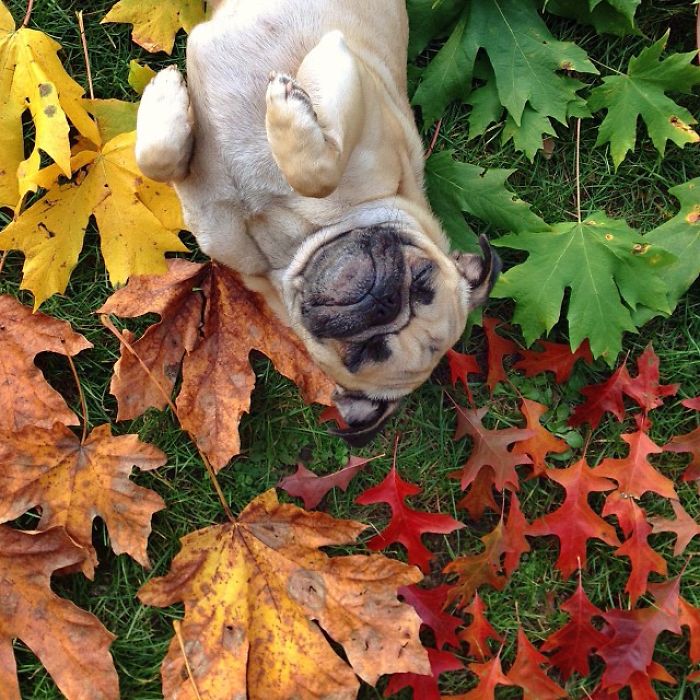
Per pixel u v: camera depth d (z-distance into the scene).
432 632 1.06
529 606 1.07
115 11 1.01
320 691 0.97
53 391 1.01
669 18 1.09
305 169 0.83
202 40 0.89
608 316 1.01
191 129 0.89
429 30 1.06
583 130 1.10
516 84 1.04
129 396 1.01
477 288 0.92
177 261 1.02
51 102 0.94
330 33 0.86
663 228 1.04
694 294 1.09
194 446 1.07
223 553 1.00
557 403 1.09
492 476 1.06
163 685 0.97
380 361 0.87
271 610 0.99
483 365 1.10
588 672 1.03
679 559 1.07
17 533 0.98
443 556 1.09
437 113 1.07
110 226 0.99
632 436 1.04
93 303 1.08
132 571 1.06
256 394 1.09
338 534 0.99
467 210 1.04
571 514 1.03
